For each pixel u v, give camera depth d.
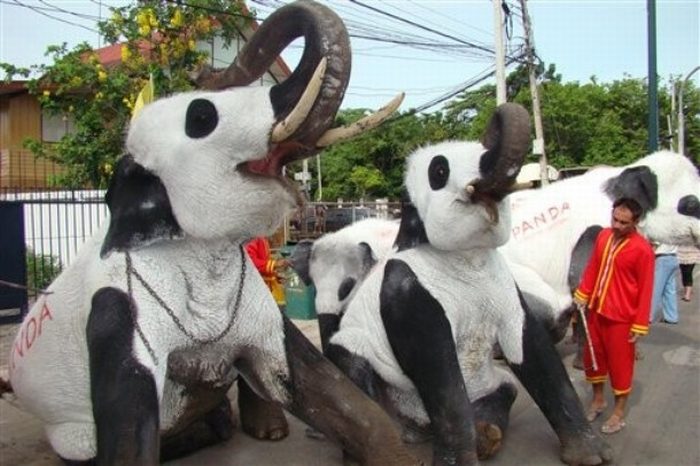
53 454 4.36
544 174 16.34
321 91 2.76
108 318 3.08
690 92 36.66
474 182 3.60
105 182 10.73
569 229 5.93
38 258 10.43
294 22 2.92
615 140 28.97
